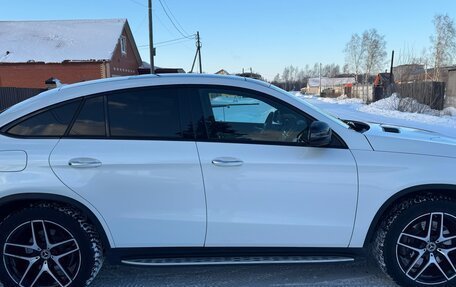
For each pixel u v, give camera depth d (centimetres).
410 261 303
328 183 291
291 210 293
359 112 2248
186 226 292
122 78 309
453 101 2362
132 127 292
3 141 284
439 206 295
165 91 299
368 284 324
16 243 289
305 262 301
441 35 3164
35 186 278
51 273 292
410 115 1873
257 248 299
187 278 338
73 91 297
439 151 301
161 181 285
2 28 3456
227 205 290
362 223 297
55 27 3500
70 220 287
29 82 3158
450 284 303
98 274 346
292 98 307
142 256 298
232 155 288
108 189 284
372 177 292
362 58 6159
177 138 292
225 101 300
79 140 287
